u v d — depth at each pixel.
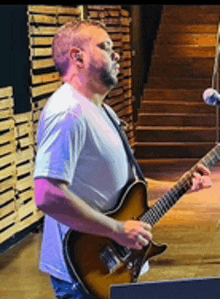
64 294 2.36
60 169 2.09
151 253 2.47
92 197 2.26
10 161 5.26
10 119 5.27
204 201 6.78
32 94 5.71
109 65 2.26
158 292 1.95
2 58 5.30
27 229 5.76
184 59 10.16
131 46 9.79
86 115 2.18
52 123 2.13
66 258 2.29
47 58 6.14
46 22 5.96
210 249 5.23
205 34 10.17
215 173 8.12
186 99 9.92
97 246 2.31
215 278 1.98
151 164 9.30
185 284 1.96
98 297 2.32
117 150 2.27
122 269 2.36
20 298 4.34
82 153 2.19
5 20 5.34
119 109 8.82
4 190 5.25
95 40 2.25
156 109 9.91
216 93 2.72
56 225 2.31
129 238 2.22
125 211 2.36
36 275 4.77
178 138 9.67
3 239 5.20
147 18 11.29
